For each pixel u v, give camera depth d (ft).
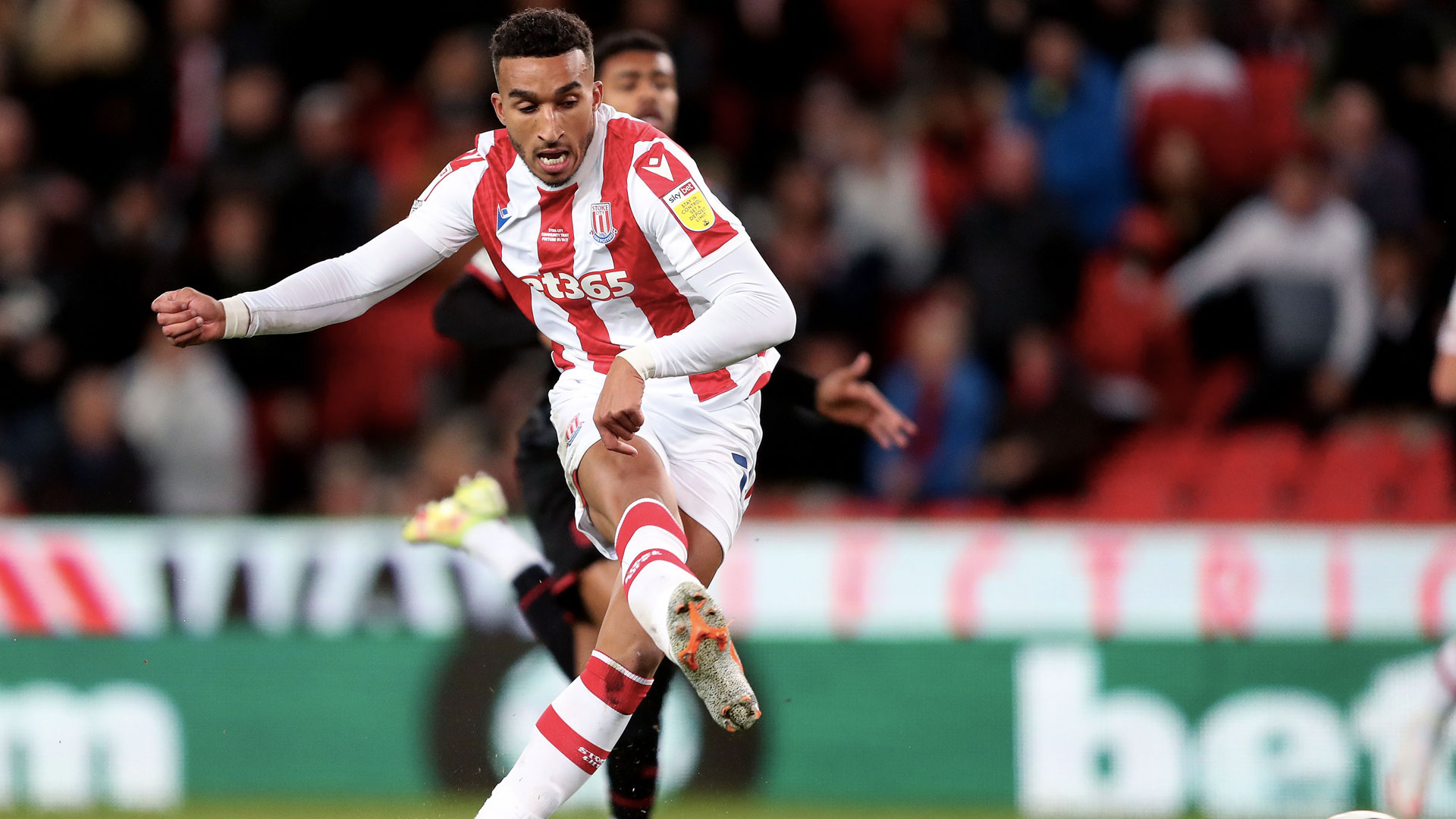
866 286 102.53
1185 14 107.96
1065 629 77.41
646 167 41.24
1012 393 94.43
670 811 74.08
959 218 100.94
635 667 40.86
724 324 39.86
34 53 108.47
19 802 76.33
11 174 104.17
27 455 93.20
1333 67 108.27
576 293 42.73
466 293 51.75
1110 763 76.74
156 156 109.09
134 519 80.84
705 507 43.65
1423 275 101.45
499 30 40.42
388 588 77.92
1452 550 77.00
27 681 77.10
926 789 76.79
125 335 97.40
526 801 41.04
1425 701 68.13
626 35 53.31
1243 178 107.76
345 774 76.95
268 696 77.36
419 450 97.30
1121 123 108.17
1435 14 110.01
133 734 77.10
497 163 42.42
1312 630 76.89
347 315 43.11
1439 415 97.66
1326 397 98.02
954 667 77.41
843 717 77.10
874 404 54.13
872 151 105.91
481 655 77.30
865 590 77.82
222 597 78.02
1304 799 76.07
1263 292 99.66
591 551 49.65
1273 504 90.53
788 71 112.68
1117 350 98.89
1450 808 73.26
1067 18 111.04
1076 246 100.68
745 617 77.77
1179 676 76.89
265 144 99.86
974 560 77.97
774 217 105.29
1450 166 107.45
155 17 111.24
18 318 96.43
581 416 42.80
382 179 106.42
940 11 112.47
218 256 97.14
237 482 95.76
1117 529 77.87
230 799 76.59
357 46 110.11
